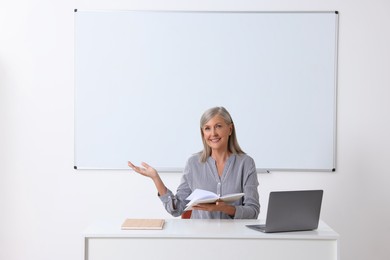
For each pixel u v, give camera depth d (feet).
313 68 16.28
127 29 16.28
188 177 12.18
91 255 9.91
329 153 16.29
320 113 16.28
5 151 16.29
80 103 16.29
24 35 16.28
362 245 16.37
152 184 16.34
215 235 9.84
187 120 16.34
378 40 16.25
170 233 9.88
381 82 16.28
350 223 16.35
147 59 16.29
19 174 16.31
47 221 16.35
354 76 16.28
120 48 16.28
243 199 11.96
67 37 16.29
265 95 16.30
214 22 16.28
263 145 16.30
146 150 16.34
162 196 11.68
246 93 16.29
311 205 10.22
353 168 16.31
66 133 16.35
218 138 11.78
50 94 16.29
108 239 9.89
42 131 16.34
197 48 16.29
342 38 16.28
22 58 16.28
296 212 10.13
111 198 16.34
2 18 16.25
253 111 16.30
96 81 16.28
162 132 16.34
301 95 16.29
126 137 16.34
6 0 16.25
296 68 16.26
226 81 16.29
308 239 9.91
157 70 16.30
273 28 16.28
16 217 16.34
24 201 16.34
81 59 16.28
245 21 16.28
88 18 16.25
